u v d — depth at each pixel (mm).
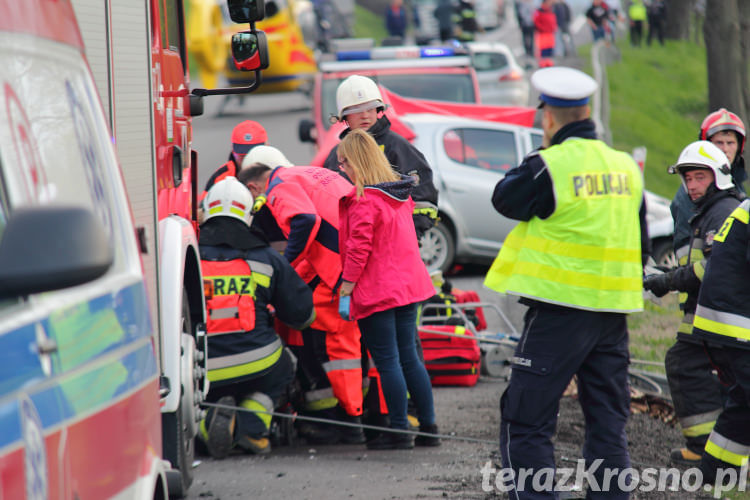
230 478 11227
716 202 11656
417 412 13016
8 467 3961
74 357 4723
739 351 10531
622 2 84875
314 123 34750
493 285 9297
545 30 67875
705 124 12641
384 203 12078
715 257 10555
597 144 9219
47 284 3949
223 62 55812
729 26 31578
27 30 4992
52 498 4328
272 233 13828
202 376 10938
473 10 65938
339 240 12375
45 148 4883
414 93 34656
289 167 13391
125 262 5766
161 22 10047
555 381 8984
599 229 8938
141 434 5660
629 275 9062
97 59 7973
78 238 4012
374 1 128625
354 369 13016
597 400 9172
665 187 51875
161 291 9125
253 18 11203
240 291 12234
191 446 10773
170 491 8609
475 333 18062
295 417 12766
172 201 10258
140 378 5664
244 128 16047
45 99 5020
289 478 11195
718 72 31672
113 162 5922
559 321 8984
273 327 13000
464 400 16203
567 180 8930
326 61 35250
